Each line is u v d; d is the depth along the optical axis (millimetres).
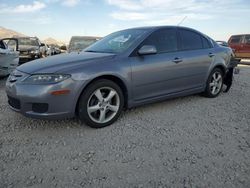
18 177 2727
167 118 4543
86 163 3014
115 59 4160
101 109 4020
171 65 4797
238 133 3936
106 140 3621
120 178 2730
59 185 2607
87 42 12359
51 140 3604
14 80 3900
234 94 6500
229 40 19484
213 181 2686
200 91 5629
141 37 4590
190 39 5371
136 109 4988
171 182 2668
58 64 3863
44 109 3652
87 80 3766
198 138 3730
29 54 15062
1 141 3551
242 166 2977
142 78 4402
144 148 3395
